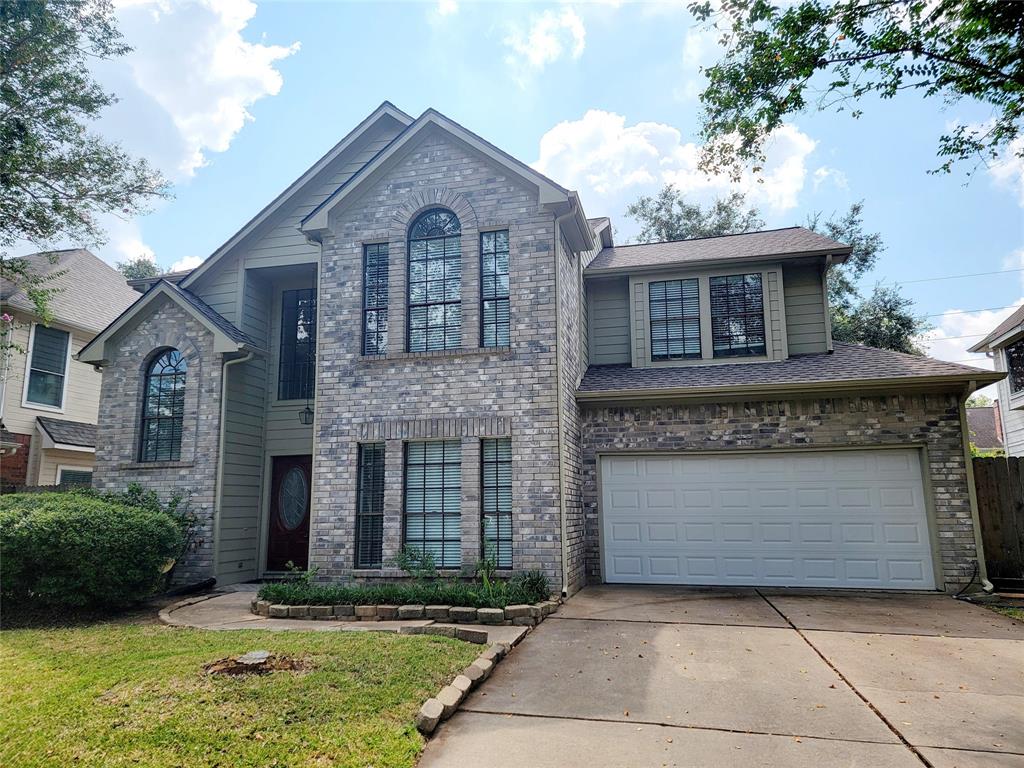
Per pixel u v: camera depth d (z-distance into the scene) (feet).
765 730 14.20
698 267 39.14
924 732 14.02
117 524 27.76
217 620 25.91
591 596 30.19
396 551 30.17
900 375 31.89
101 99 42.73
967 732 14.01
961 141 25.38
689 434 34.65
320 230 33.83
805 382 32.60
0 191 40.93
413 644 19.79
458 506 30.35
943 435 32.04
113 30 41.78
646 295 40.06
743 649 20.65
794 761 12.66
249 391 39.60
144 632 23.15
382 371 32.17
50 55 40.16
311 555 31.24
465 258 31.99
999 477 31.96
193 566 35.27
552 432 29.55
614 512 35.09
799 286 39.06
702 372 36.94
